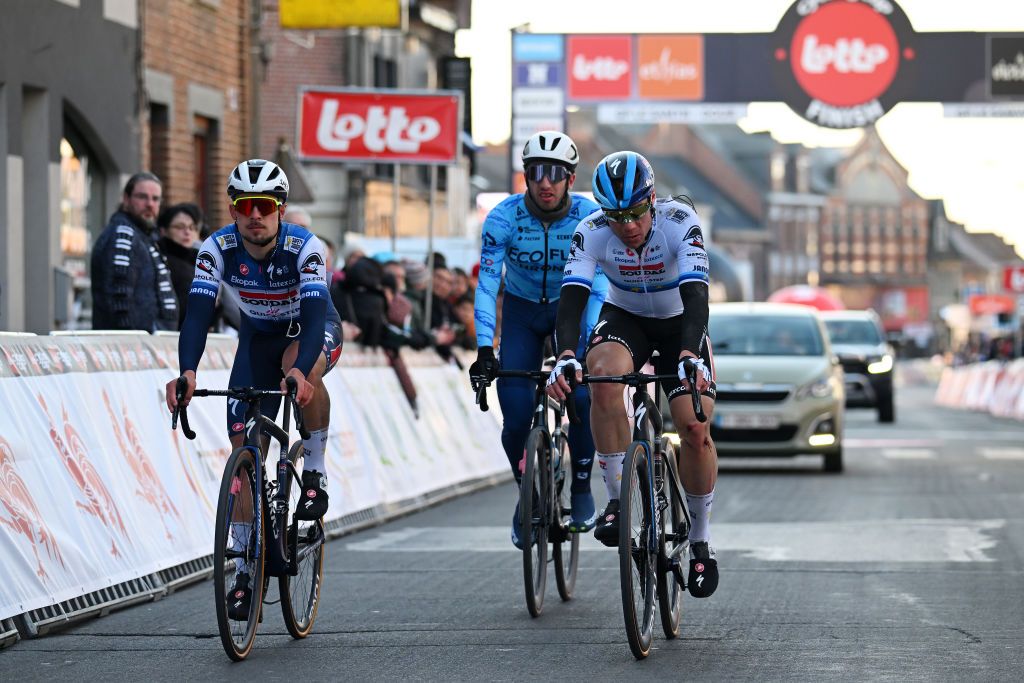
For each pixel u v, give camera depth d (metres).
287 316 19.30
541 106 68.06
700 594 19.16
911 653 17.73
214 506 25.38
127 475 22.50
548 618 20.45
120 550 21.66
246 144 59.03
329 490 30.33
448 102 45.09
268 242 18.61
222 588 17.20
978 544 28.08
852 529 30.50
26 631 19.00
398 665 17.25
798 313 49.78
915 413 96.88
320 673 16.83
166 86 51.44
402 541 29.39
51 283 42.81
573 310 18.89
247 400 18.27
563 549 22.55
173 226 30.33
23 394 20.02
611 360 18.95
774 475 45.03
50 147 42.94
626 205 17.88
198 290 18.61
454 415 41.78
